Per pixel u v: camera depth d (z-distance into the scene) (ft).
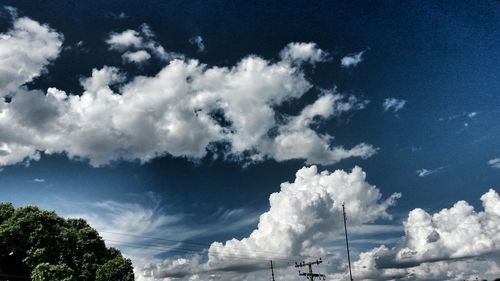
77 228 190.29
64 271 142.82
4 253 154.81
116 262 180.04
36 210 168.25
